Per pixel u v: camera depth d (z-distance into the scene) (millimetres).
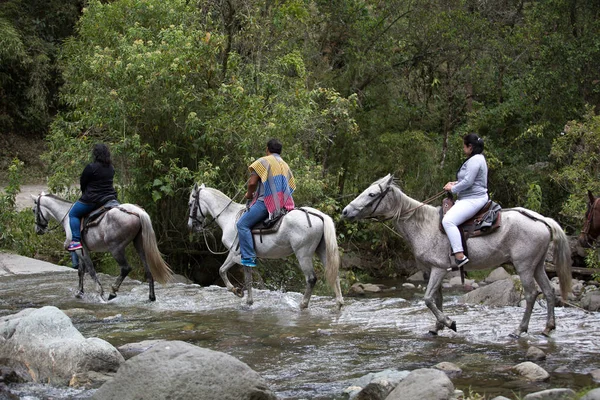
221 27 16906
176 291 12133
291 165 15227
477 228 8148
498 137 23094
